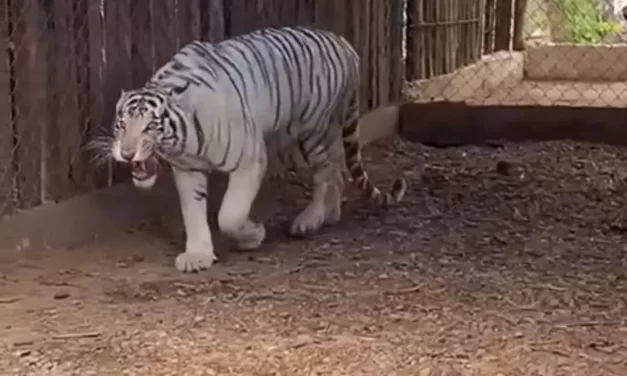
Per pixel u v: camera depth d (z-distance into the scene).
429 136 11.45
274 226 8.55
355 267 7.70
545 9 17.44
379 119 11.23
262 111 7.80
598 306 7.10
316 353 6.48
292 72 7.98
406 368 6.35
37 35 7.77
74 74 8.06
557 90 14.30
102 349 6.54
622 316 6.97
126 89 8.45
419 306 7.07
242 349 6.53
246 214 7.75
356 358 6.43
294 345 6.57
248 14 9.56
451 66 13.27
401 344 6.59
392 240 8.25
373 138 11.16
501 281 7.45
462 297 7.20
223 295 7.23
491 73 14.32
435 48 12.77
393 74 11.81
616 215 8.84
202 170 7.70
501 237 8.32
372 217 8.77
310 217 8.34
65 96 8.01
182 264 7.63
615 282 7.47
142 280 7.48
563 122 11.30
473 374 6.29
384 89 11.52
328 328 6.78
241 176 7.73
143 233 8.37
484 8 14.53
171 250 8.04
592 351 6.55
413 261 7.81
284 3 9.98
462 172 10.19
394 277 7.52
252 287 7.36
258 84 7.76
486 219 8.74
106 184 8.35
